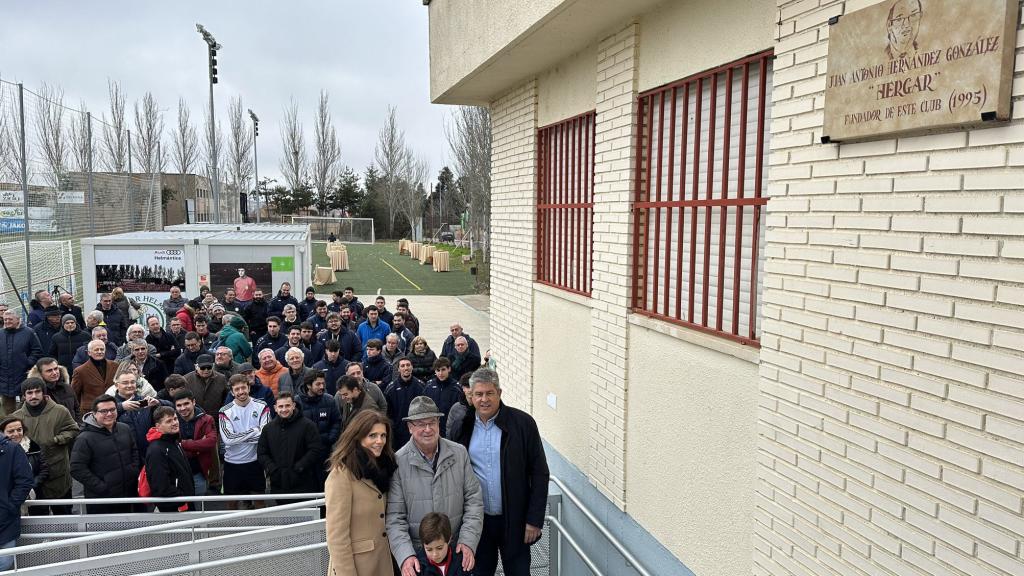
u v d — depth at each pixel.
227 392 8.05
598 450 6.07
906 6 2.72
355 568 4.09
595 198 6.14
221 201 62.53
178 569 5.02
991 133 2.43
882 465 2.90
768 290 3.64
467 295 29.91
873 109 2.88
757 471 3.76
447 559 4.09
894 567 2.85
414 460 4.24
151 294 14.83
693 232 4.77
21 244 16.33
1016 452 2.35
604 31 5.87
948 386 2.60
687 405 4.68
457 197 58.91
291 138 77.69
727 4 4.27
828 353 3.21
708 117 4.67
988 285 2.45
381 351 9.25
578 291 6.74
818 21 3.27
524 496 4.72
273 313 13.41
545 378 7.57
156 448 6.01
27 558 5.54
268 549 5.30
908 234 2.78
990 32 2.38
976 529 2.49
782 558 3.55
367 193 78.88
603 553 5.95
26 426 6.72
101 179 22.00
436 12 9.16
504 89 8.67
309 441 6.38
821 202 3.25
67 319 10.67
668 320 5.01
